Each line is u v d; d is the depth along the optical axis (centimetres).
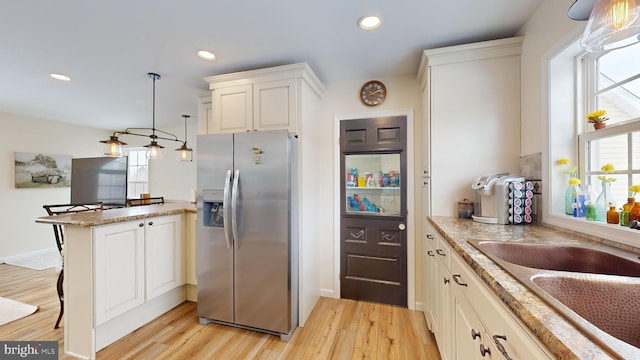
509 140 178
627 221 107
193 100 326
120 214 203
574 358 44
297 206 213
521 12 157
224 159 207
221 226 210
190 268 247
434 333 178
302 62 214
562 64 143
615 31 79
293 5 149
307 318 223
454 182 188
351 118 258
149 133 520
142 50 200
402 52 204
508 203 161
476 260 95
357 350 179
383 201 257
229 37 182
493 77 180
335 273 263
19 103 341
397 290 248
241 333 200
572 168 139
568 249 112
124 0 142
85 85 274
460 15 159
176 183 498
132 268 195
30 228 410
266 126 222
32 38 181
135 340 189
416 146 242
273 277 196
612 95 124
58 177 444
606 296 78
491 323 81
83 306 171
